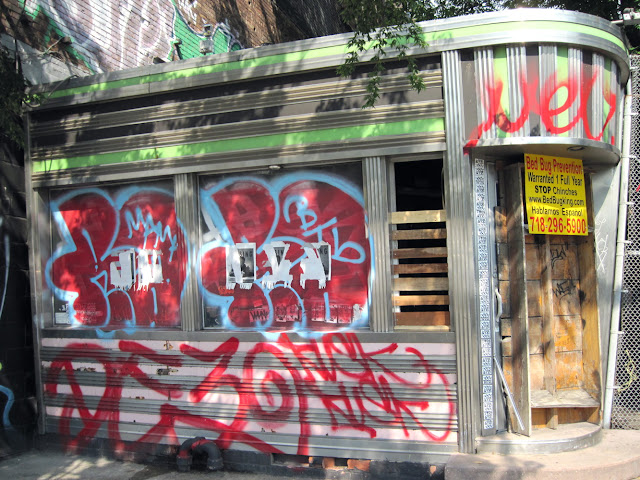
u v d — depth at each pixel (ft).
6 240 20.22
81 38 23.91
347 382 17.28
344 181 18.02
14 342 20.29
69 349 20.44
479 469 15.03
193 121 19.21
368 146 17.33
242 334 18.29
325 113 17.74
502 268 17.52
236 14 37.01
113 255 20.76
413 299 17.26
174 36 30.30
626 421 18.93
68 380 20.42
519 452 16.22
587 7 24.82
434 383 16.60
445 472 15.23
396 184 21.24
